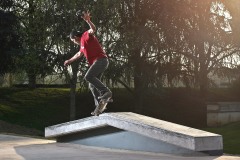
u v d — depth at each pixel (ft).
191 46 91.35
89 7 79.92
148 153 27.63
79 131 34.19
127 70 85.10
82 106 106.01
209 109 86.48
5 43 93.15
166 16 87.71
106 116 31.30
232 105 87.15
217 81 112.47
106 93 29.07
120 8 85.30
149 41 84.64
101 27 81.71
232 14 91.25
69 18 79.56
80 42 29.17
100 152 28.84
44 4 80.07
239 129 75.10
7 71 99.96
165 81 94.58
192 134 25.27
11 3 99.81
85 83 83.41
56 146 33.50
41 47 82.48
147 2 89.56
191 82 96.78
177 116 103.40
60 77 83.97
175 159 23.57
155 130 27.14
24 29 88.33
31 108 101.09
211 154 25.13
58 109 102.47
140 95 92.99
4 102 103.65
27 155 27.17
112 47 81.97
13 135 44.06
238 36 90.68
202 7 91.15
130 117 30.68
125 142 30.42
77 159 24.81
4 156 26.68
